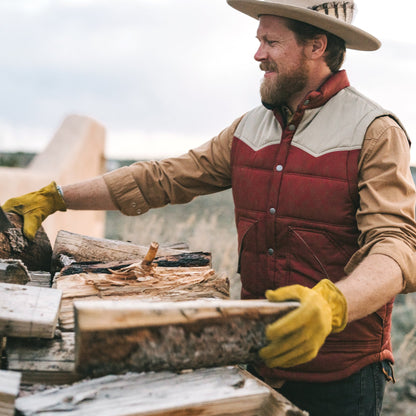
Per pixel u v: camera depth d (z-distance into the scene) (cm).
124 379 169
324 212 229
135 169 279
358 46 248
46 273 275
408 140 230
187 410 160
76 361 155
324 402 235
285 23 237
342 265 231
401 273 199
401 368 464
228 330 166
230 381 171
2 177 453
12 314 180
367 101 234
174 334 160
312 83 242
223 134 272
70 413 153
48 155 611
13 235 274
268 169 241
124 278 242
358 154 225
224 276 252
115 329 154
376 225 212
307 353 171
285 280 238
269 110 255
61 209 283
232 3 254
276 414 166
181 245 304
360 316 192
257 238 244
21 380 179
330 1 239
